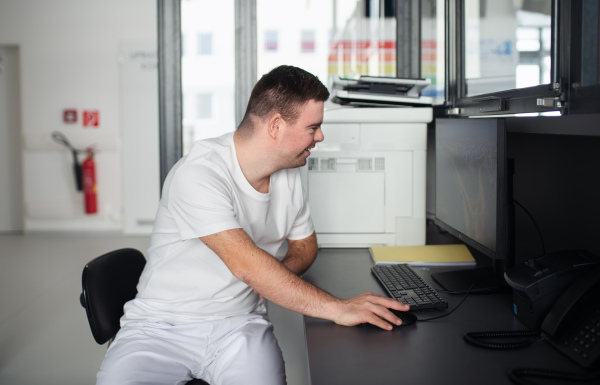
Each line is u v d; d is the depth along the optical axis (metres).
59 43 5.32
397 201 1.94
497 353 0.96
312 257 1.60
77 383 2.33
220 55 5.39
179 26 3.12
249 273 1.20
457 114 2.24
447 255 1.72
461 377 0.88
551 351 0.96
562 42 1.31
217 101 5.44
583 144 1.35
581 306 0.96
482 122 1.29
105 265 1.50
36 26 5.30
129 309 1.45
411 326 1.12
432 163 2.44
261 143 1.33
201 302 1.40
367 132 1.92
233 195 1.35
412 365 0.93
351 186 1.94
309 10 5.20
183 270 1.39
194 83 5.42
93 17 5.29
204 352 1.37
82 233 5.48
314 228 1.80
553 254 1.09
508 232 1.34
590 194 1.32
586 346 0.90
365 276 1.56
